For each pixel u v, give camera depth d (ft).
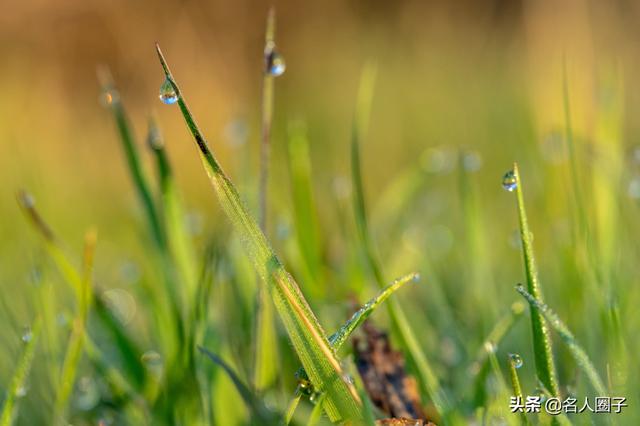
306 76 5.18
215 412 1.17
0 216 2.05
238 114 1.63
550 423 1.08
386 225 1.73
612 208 1.31
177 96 1.06
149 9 4.47
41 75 4.36
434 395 1.13
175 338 1.19
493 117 3.06
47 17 4.43
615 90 1.37
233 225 1.07
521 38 5.12
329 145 3.12
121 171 3.13
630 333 1.22
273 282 1.06
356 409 1.06
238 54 5.07
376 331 1.17
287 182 1.65
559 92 1.81
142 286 1.27
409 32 5.63
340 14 5.90
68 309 1.28
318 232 1.28
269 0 5.48
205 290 1.19
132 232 2.25
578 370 1.16
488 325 1.28
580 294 1.25
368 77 1.34
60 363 1.24
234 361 1.20
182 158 3.41
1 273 1.60
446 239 1.78
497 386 1.16
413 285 1.42
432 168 1.91
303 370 1.09
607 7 4.15
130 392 1.19
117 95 1.26
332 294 1.30
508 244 1.64
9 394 1.13
